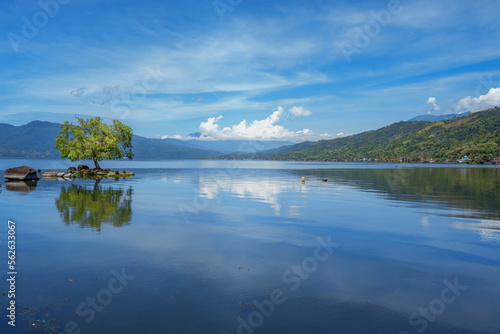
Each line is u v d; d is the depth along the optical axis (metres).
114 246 15.51
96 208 26.98
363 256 14.57
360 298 10.25
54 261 13.23
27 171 60.56
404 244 16.70
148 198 34.34
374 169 139.12
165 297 10.04
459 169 140.00
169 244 16.06
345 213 26.12
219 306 9.51
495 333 8.27
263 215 24.84
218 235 18.12
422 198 36.94
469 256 14.76
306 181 65.25
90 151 78.38
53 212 24.75
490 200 35.16
